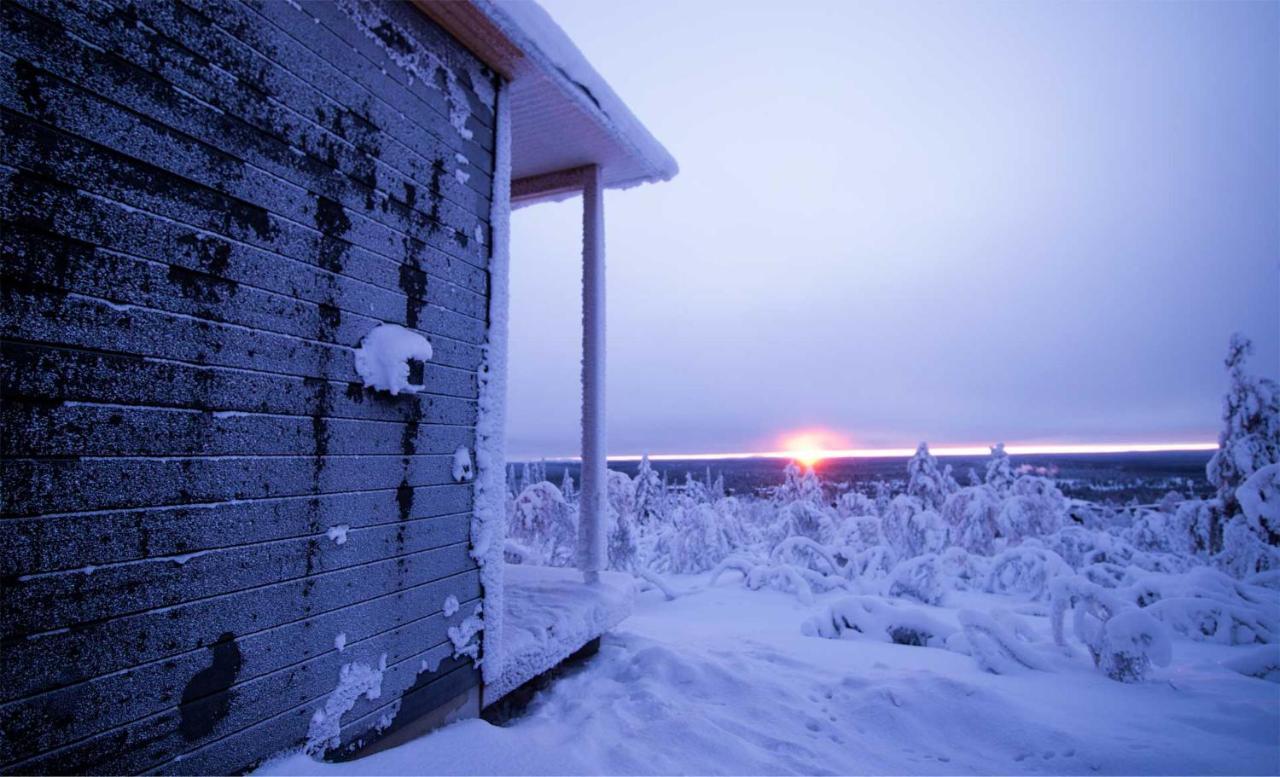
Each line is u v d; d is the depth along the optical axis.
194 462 1.77
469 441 3.03
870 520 11.02
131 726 1.58
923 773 2.82
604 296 4.73
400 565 2.56
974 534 12.29
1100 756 2.85
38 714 1.39
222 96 1.90
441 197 2.90
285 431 2.06
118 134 1.61
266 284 2.01
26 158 1.42
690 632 5.88
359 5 2.48
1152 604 6.16
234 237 1.91
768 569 8.77
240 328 1.92
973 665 4.54
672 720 3.14
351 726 2.27
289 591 2.05
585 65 3.54
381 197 2.53
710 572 11.79
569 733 3.03
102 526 1.54
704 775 2.64
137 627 1.61
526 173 5.01
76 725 1.46
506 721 3.33
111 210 1.59
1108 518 13.60
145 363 1.65
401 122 2.67
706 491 18.72
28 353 1.41
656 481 17.19
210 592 1.80
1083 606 4.57
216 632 1.81
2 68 1.39
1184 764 2.74
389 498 2.51
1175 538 11.34
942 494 14.88
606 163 4.82
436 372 2.81
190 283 1.78
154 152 1.70
